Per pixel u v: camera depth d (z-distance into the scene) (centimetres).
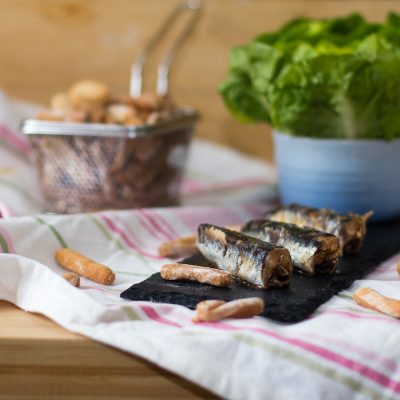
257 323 58
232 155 105
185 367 56
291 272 64
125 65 107
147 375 58
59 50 107
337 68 74
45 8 106
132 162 82
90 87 85
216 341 56
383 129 77
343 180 79
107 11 106
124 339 57
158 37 94
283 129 80
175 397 58
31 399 59
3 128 93
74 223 73
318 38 79
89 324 59
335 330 57
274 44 83
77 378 59
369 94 75
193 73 107
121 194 83
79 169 82
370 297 61
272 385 55
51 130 80
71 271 68
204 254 68
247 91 85
